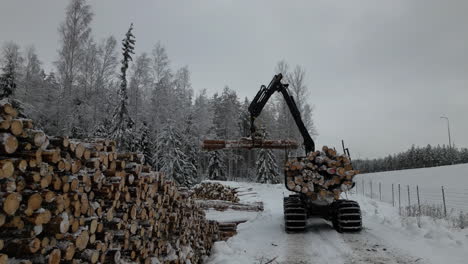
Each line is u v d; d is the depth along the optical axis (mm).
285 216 9547
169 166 26859
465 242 7137
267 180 35656
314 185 9617
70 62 22484
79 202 3033
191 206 6621
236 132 48406
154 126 31266
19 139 2574
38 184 2602
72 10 23031
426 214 11547
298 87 32031
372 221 10953
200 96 42156
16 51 23594
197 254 6660
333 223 9680
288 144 11430
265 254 7121
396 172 48375
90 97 25328
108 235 3471
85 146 3506
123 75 23969
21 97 21453
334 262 6305
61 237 2773
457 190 23391
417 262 6082
